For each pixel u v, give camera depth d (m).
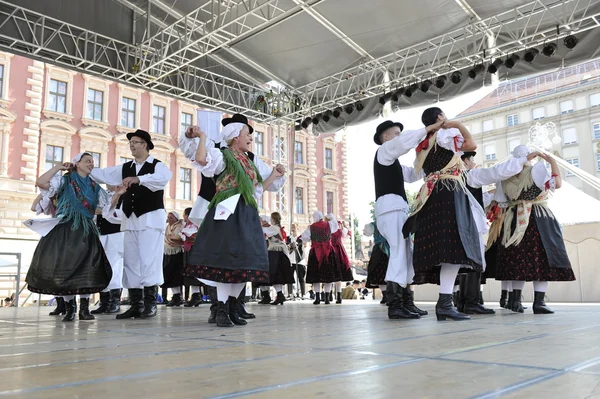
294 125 10.91
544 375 1.23
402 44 8.83
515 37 7.72
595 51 7.34
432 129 3.32
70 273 3.65
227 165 3.19
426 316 3.82
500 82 8.26
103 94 18.86
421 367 1.37
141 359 1.63
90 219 3.83
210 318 3.54
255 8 7.45
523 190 4.11
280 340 2.18
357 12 8.05
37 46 7.59
